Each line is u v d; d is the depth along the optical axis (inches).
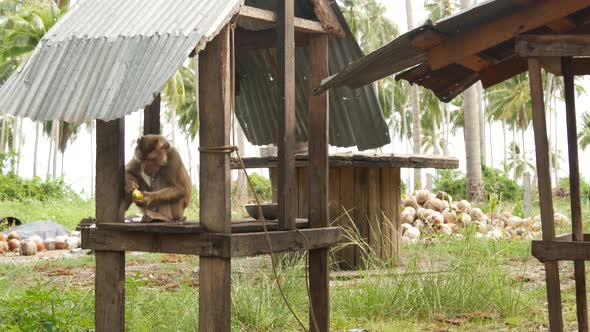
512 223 713.0
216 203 199.5
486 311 321.7
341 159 409.7
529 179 791.7
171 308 288.4
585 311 254.7
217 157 199.3
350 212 434.3
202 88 201.2
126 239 212.4
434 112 2578.7
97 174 218.2
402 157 434.3
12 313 249.0
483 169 1316.4
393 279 340.2
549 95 2224.4
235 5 202.1
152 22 206.2
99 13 223.5
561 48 212.8
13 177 1333.7
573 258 211.9
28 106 201.2
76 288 366.9
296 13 247.4
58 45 214.8
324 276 241.1
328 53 264.8
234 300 294.8
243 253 200.4
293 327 293.4
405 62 248.7
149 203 215.9
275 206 251.0
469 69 268.1
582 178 1701.5
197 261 471.8
